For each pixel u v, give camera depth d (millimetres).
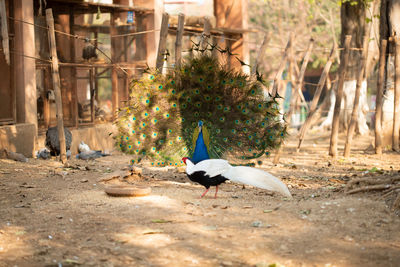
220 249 4754
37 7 12258
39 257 4566
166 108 9477
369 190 6742
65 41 13016
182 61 10797
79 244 4930
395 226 5395
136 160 9445
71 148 12609
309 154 13891
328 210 5980
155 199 6879
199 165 7035
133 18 14898
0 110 11266
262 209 6332
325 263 4402
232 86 9430
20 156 10719
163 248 4781
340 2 16938
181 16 11367
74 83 13391
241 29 18703
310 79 35031
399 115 13836
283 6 33688
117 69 14531
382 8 14695
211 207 6441
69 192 7414
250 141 9438
